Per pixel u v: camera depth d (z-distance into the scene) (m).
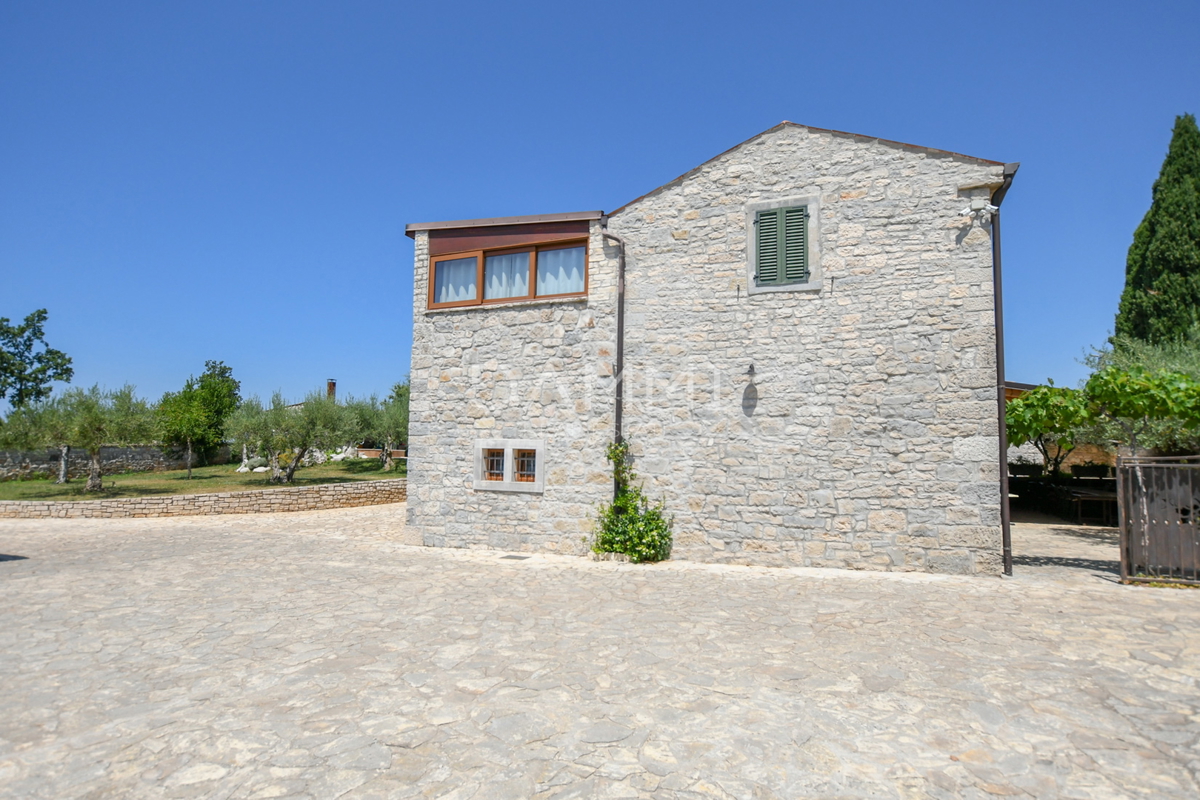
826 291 9.10
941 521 8.45
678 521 9.65
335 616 6.47
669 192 10.02
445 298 11.48
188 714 4.09
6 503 16.38
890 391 8.74
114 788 3.22
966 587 7.54
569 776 3.33
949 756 3.51
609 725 3.92
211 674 4.81
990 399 8.31
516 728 3.88
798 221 9.29
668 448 9.77
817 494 8.99
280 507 18.11
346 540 12.33
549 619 6.34
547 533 10.42
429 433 11.34
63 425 19.53
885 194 8.89
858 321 8.93
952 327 8.51
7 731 3.86
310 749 3.62
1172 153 19.39
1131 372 8.41
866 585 7.72
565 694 4.40
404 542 11.41
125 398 21.06
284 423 22.64
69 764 3.46
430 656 5.20
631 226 10.21
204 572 8.88
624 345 10.12
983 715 4.00
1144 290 19.52
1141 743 3.62
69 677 4.75
